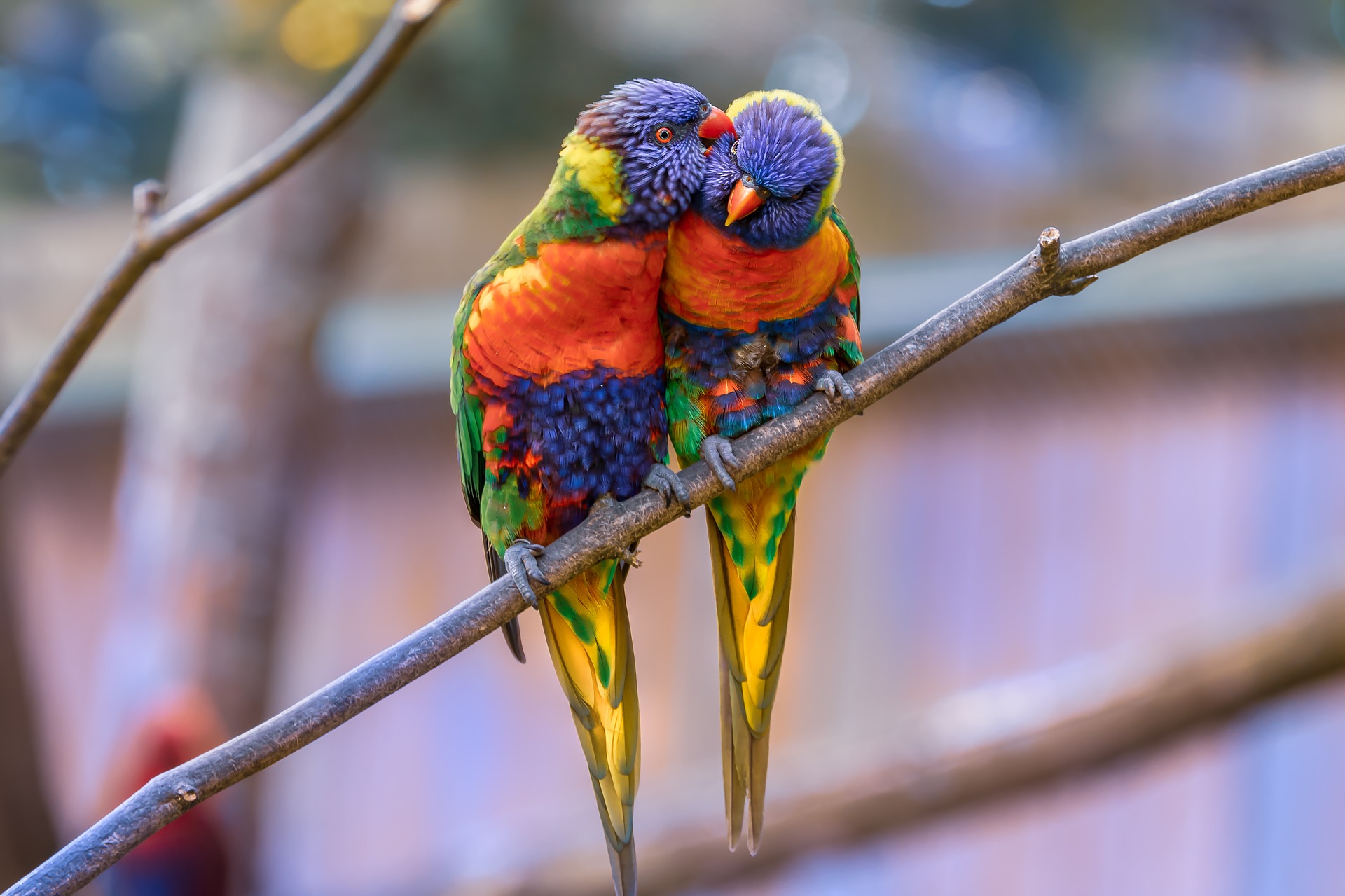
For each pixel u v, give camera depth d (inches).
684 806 375.2
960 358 542.3
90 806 455.8
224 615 422.3
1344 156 148.3
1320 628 369.1
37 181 509.4
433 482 527.5
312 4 379.6
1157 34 505.0
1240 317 537.6
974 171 535.8
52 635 491.2
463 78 398.9
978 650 546.9
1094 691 378.9
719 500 183.6
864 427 557.9
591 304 175.5
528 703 539.2
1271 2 510.0
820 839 367.6
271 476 432.1
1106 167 532.7
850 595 557.6
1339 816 518.6
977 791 371.6
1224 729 386.3
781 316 178.7
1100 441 543.8
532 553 168.4
